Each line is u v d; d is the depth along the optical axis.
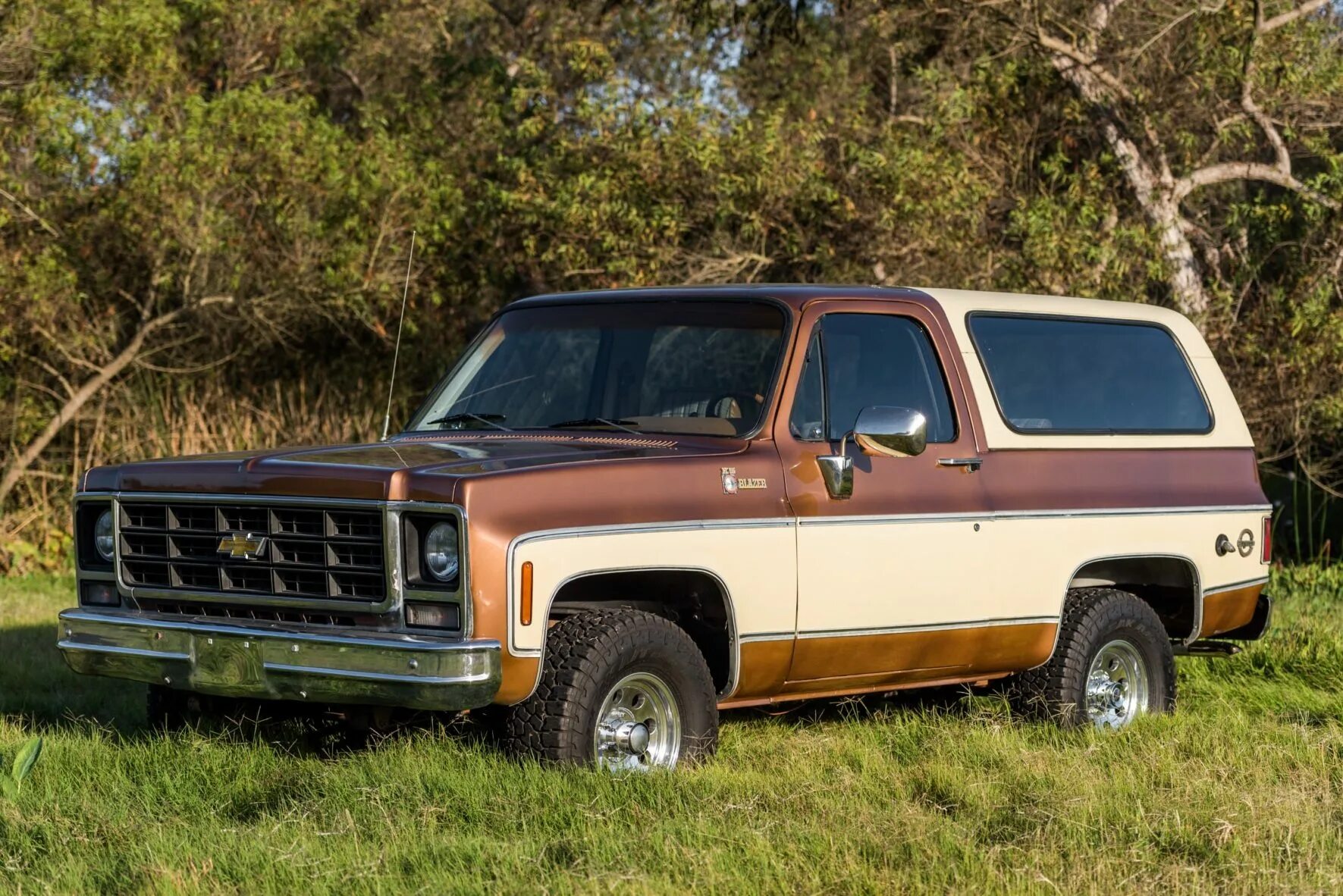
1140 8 15.66
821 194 14.95
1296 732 7.00
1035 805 5.48
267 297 16.34
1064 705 7.16
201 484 5.80
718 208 15.12
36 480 16.91
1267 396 14.50
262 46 19.22
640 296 6.73
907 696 7.80
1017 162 15.67
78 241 15.99
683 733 5.83
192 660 5.68
